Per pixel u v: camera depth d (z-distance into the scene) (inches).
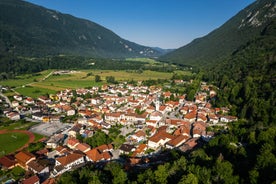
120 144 5743.1
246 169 3125.0
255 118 5974.4
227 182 2760.8
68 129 7062.0
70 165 4694.9
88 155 5009.8
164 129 6304.1
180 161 3353.8
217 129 6166.3
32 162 4734.3
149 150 5310.0
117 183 3235.7
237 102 7741.1
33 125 7445.9
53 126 7352.4
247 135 4399.6
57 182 3668.8
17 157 4943.4
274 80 7234.3
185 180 2630.4
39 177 4382.4
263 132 4028.1
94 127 6899.6
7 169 4717.0
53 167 4751.5
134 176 3543.3
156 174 3051.2
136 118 7564.0
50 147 5767.7
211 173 2992.1
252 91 7337.6
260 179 2741.1
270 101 6215.6
